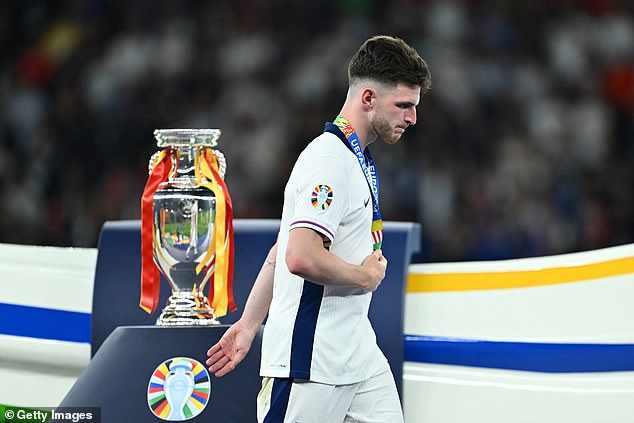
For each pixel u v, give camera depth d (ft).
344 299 26.86
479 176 69.77
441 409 33.78
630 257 33.65
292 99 73.87
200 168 33.32
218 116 74.02
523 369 33.53
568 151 72.33
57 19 78.33
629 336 32.99
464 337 34.01
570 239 69.67
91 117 74.74
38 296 36.27
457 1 76.18
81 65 76.89
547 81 74.28
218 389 31.01
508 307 34.01
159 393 30.96
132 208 71.61
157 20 77.56
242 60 75.51
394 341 33.45
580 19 76.02
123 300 35.14
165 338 31.35
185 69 75.82
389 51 27.07
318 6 76.95
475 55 74.43
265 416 27.07
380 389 27.89
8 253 37.24
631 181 71.82
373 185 27.68
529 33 75.87
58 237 72.13
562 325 33.53
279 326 26.91
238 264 35.12
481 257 68.59
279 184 71.36
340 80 74.02
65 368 35.86
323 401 26.50
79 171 73.56
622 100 74.54
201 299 33.22
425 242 68.59
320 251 25.80
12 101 75.92
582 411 32.86
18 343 36.22
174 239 32.35
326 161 26.40
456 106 72.08
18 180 73.67
